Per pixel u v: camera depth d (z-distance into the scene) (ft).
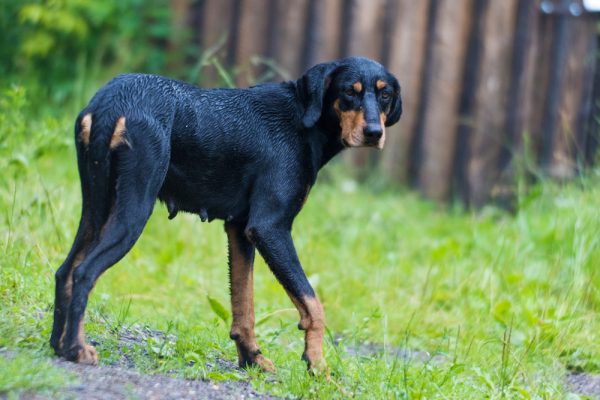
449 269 36.78
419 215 48.91
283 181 22.95
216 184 22.70
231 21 53.16
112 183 20.63
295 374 22.70
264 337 27.09
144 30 53.01
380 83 23.99
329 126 24.21
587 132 52.37
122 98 20.83
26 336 21.57
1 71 50.83
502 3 52.16
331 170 50.88
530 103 52.60
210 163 22.38
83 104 46.73
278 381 23.02
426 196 52.85
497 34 52.37
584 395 25.89
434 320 31.71
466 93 53.01
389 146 52.80
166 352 22.81
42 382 18.65
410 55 52.65
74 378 19.36
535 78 52.60
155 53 52.80
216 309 26.66
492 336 29.63
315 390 22.17
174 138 21.72
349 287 34.60
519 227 40.93
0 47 51.57
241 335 23.76
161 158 21.02
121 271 31.32
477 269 36.27
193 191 22.56
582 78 52.29
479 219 48.49
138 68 52.26
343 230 42.11
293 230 39.37
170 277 32.94
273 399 21.50
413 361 26.50
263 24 52.95
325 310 32.14
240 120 22.77
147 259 33.78
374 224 44.27
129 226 20.49
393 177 52.90
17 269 25.79
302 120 23.16
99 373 20.24
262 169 22.94
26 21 51.52
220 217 23.36
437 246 39.63
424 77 52.95
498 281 34.83
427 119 52.80
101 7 50.24
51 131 32.68
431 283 35.47
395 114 25.04
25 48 50.19
